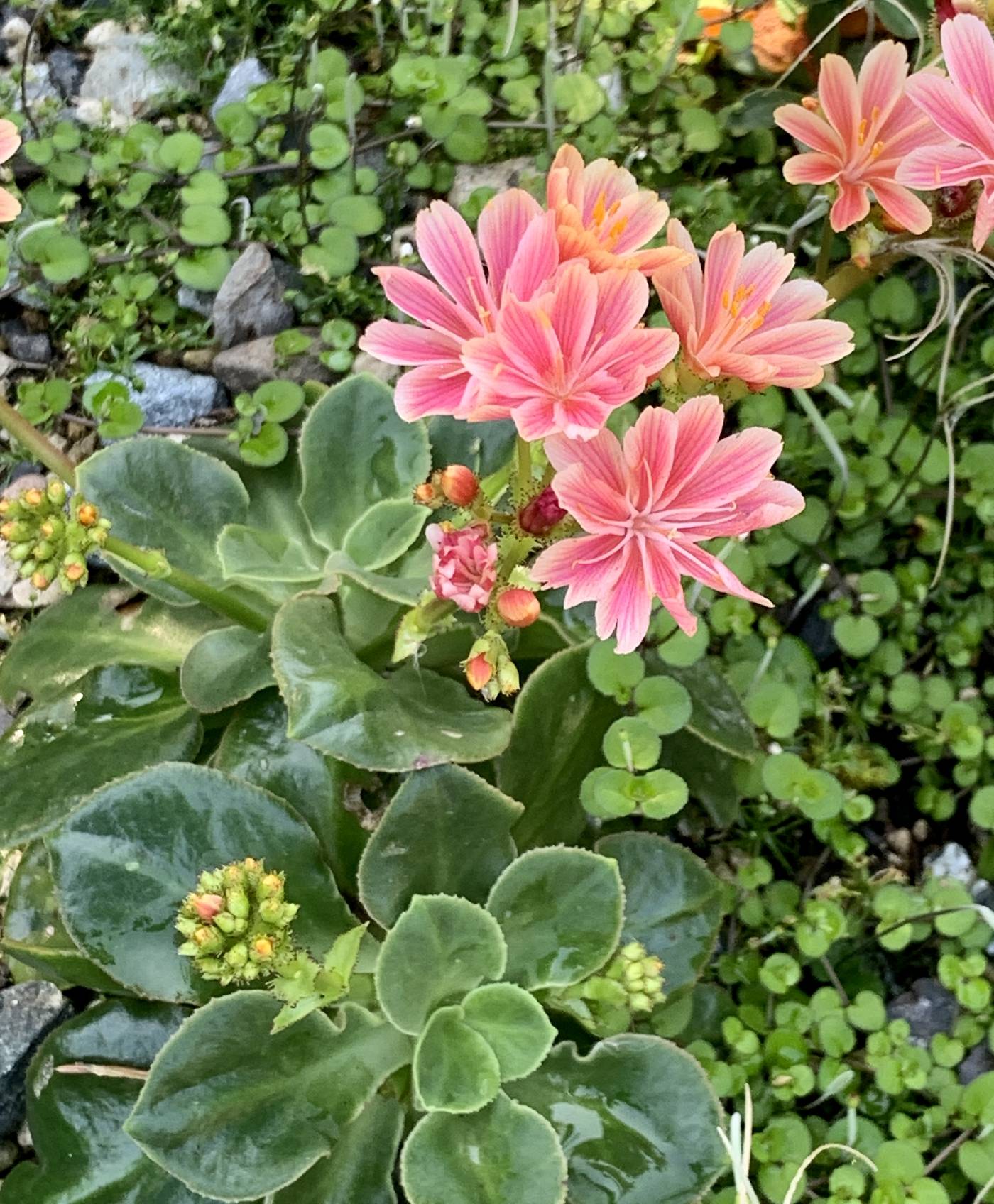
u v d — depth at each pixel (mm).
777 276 186
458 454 262
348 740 210
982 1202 242
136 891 214
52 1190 211
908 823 284
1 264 288
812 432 296
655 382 198
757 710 259
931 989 263
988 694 290
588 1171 212
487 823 224
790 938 264
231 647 239
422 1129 207
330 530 254
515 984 218
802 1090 241
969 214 225
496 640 197
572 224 170
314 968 199
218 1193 197
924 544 294
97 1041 223
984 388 298
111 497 246
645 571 175
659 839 237
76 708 246
